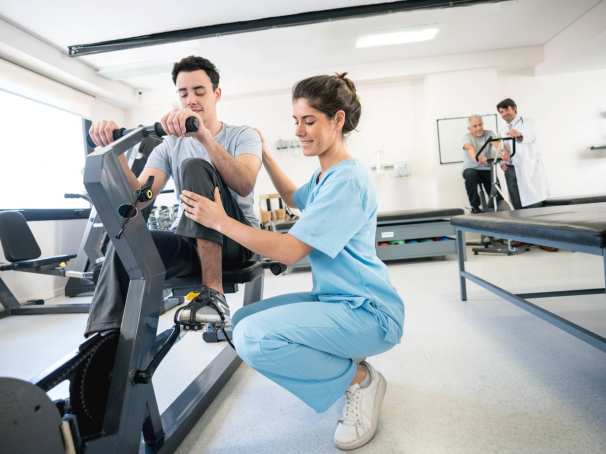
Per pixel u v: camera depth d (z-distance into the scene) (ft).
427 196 17.02
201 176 3.30
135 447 2.68
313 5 11.40
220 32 11.92
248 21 11.88
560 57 14.84
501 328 5.89
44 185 12.94
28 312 9.75
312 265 3.46
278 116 17.38
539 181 13.16
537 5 12.47
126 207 2.57
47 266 9.39
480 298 7.72
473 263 11.73
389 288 3.20
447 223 12.68
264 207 16.92
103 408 2.73
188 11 11.09
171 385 4.82
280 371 2.94
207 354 5.85
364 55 15.44
